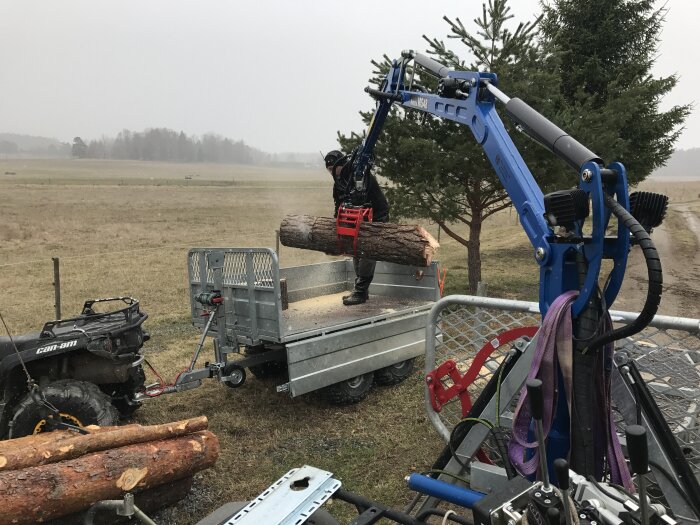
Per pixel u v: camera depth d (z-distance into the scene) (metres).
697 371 2.92
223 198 44.44
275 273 4.76
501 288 11.60
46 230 22.56
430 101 4.12
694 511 2.26
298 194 48.22
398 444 4.68
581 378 2.25
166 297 11.31
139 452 3.51
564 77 13.31
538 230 2.63
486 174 9.04
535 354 2.30
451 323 4.01
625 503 1.59
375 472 4.23
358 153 5.79
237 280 5.20
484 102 3.38
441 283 6.56
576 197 2.20
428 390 3.54
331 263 7.43
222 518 2.05
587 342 2.22
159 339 8.19
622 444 2.89
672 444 2.34
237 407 5.57
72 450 3.34
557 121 8.48
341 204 6.05
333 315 5.81
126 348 4.58
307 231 6.16
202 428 3.97
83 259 16.09
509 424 3.03
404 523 1.92
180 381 4.95
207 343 7.95
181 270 14.49
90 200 39.75
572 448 2.27
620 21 13.87
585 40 13.73
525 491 1.64
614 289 2.28
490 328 3.84
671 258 16.03
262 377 6.38
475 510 1.68
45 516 3.06
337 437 4.87
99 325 4.63
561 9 14.06
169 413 5.45
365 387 5.66
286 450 4.63
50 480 3.10
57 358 4.50
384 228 5.57
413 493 3.88
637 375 2.44
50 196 41.81
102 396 4.29
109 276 13.54
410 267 6.67
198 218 28.88
